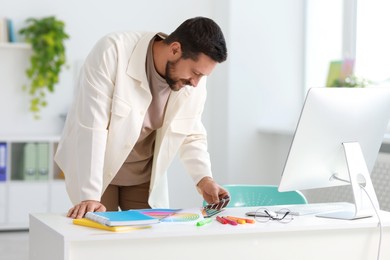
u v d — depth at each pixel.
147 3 6.01
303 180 2.48
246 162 5.84
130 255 2.02
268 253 2.20
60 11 5.87
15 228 5.50
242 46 5.80
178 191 6.06
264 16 5.84
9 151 5.47
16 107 5.85
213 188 2.62
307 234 2.25
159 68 2.54
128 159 2.82
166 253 2.06
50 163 5.58
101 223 2.06
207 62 2.37
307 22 5.90
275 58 5.88
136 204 2.93
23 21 5.80
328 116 2.40
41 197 5.54
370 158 2.65
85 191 2.37
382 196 4.31
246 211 2.53
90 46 5.94
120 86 2.49
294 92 5.92
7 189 5.47
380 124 2.60
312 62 5.89
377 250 2.37
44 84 5.78
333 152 2.48
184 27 2.39
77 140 2.46
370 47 5.08
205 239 2.10
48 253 2.12
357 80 4.84
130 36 2.58
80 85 2.54
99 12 5.94
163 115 2.74
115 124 2.52
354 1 5.23
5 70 5.82
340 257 2.31
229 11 5.78
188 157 2.79
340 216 2.41
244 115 5.83
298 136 2.37
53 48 5.69
